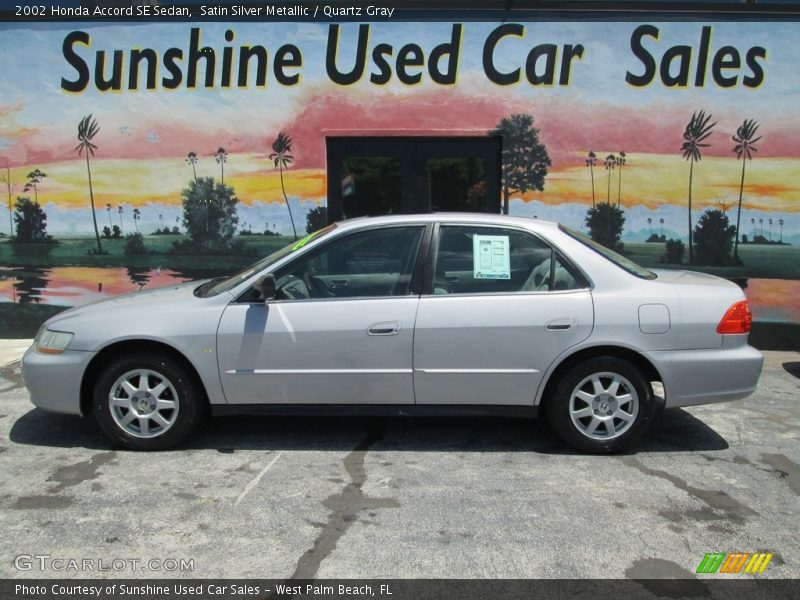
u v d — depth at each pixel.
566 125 8.10
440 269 4.81
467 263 4.82
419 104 8.09
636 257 8.25
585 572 3.41
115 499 4.13
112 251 8.35
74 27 8.05
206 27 8.04
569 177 8.16
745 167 8.09
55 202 8.30
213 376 4.73
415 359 4.70
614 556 3.55
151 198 8.27
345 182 8.26
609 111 8.09
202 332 4.70
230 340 4.70
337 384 4.74
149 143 8.20
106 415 4.80
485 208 8.29
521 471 4.59
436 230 4.87
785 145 8.05
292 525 3.84
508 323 4.68
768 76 7.98
